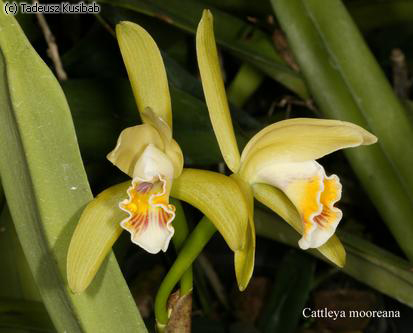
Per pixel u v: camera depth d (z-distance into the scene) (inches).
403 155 16.3
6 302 15.6
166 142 12.6
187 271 13.3
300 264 19.8
